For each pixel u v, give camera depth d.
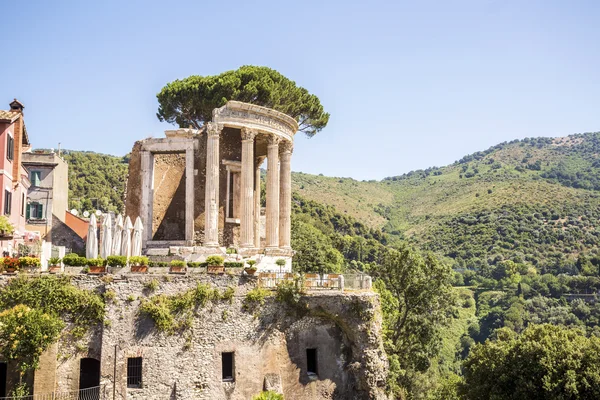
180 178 61.00
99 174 140.75
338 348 45.88
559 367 51.50
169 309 40.44
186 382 39.97
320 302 44.28
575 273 175.62
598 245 196.50
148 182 58.25
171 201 60.41
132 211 59.06
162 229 59.81
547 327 58.41
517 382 52.78
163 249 53.69
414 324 60.75
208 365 40.88
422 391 64.50
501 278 178.88
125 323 39.16
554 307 147.50
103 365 37.97
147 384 38.97
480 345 61.94
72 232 69.88
